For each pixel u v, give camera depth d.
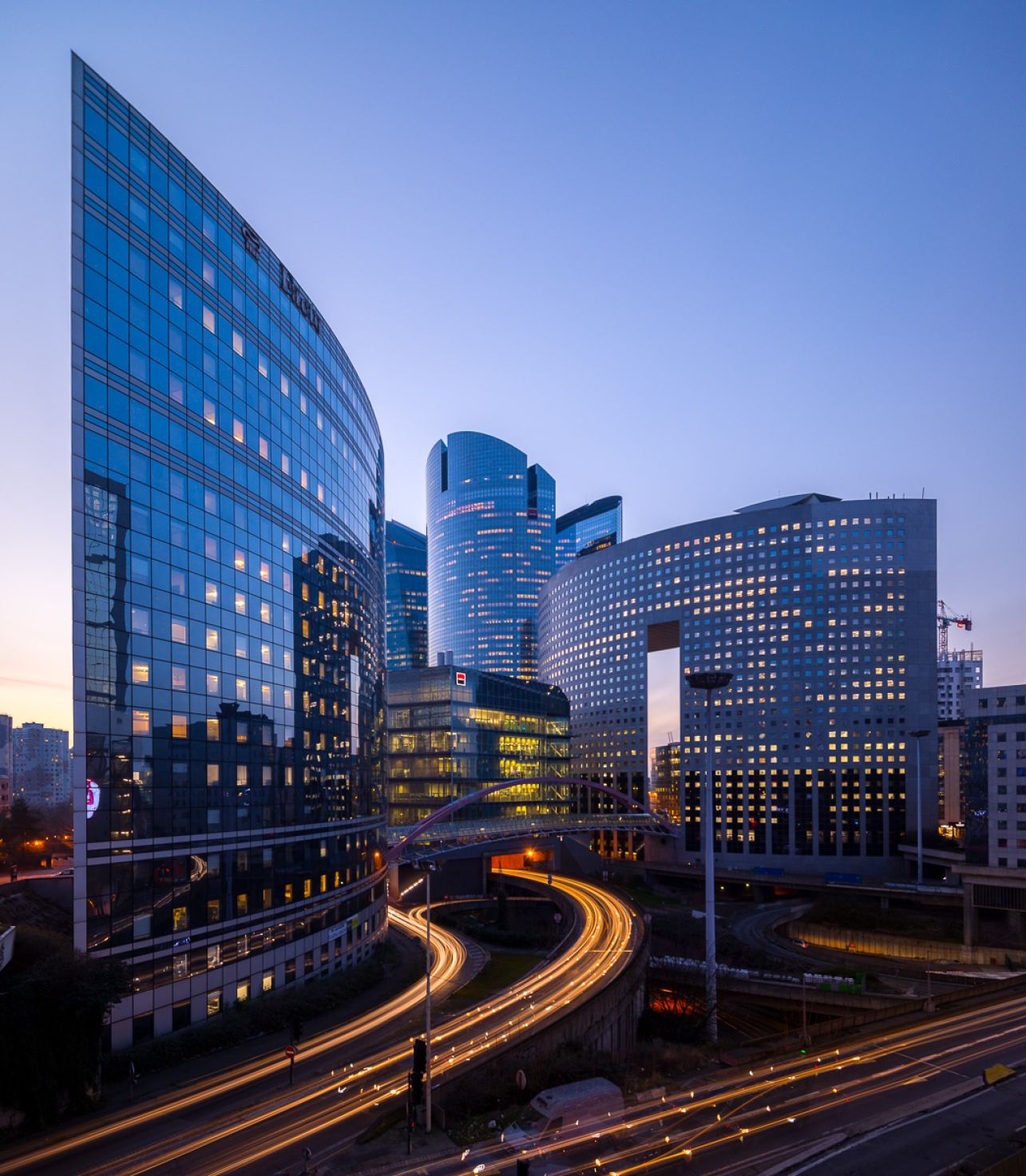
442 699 162.25
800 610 196.00
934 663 186.00
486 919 122.31
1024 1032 55.12
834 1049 52.12
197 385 64.00
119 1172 36.78
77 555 51.84
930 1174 34.22
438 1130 40.41
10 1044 41.69
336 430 89.12
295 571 77.62
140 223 58.88
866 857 182.50
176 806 57.88
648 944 95.00
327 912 77.25
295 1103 44.94
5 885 65.19
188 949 57.44
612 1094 42.47
